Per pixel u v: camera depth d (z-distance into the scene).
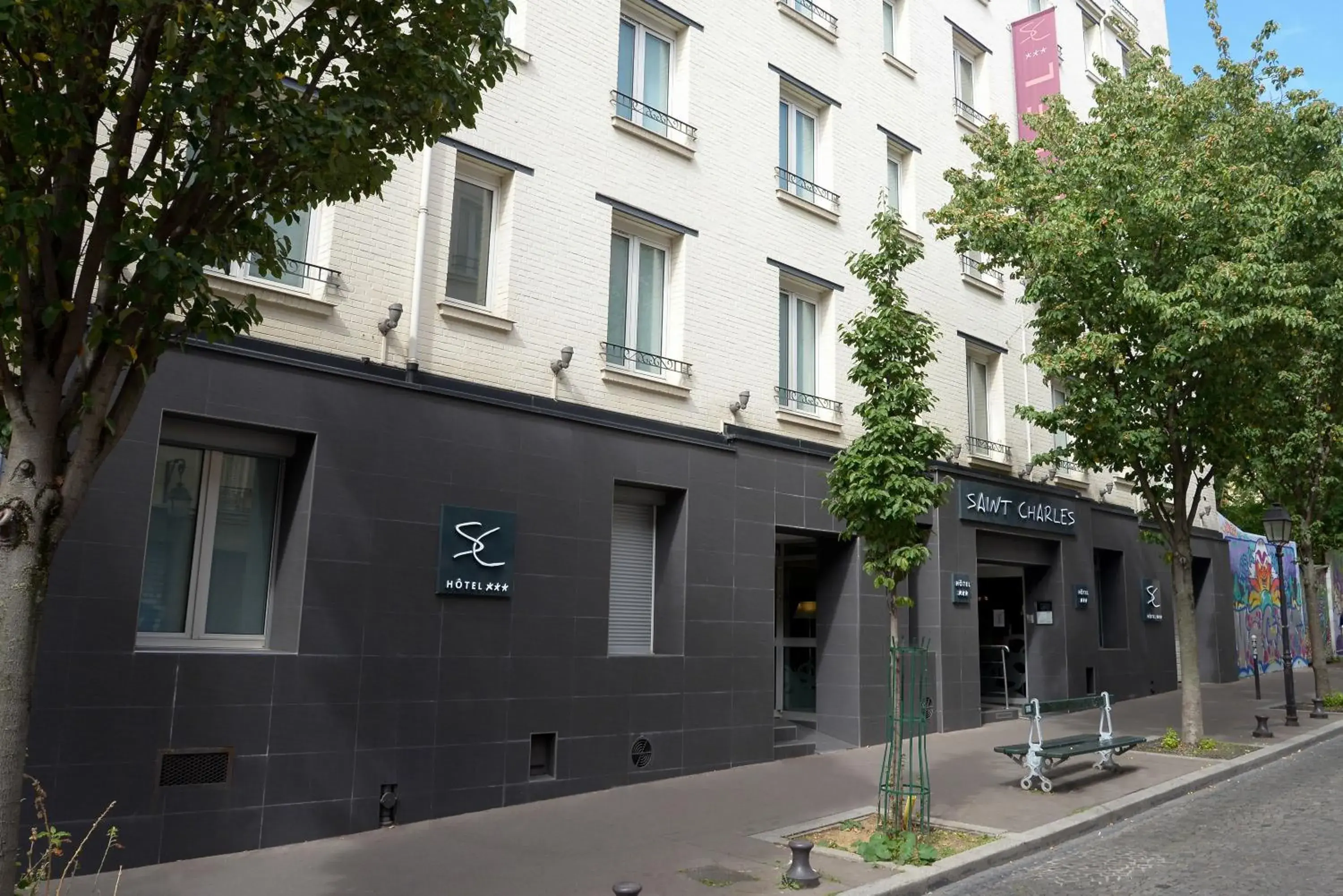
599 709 10.69
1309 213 13.70
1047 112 15.91
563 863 7.71
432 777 9.18
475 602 9.73
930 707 15.41
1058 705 11.71
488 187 11.20
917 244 15.33
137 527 7.71
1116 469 14.45
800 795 10.45
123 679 7.48
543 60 11.62
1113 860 8.25
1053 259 13.45
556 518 10.54
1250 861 8.06
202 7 5.09
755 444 13.07
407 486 9.34
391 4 6.00
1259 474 21.36
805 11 15.72
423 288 10.15
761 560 12.86
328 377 8.95
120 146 4.93
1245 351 13.09
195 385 8.17
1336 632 32.22
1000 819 9.33
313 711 8.45
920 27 18.02
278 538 8.94
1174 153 13.73
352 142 5.75
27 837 6.89
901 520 8.60
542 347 11.12
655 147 12.82
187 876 7.20
